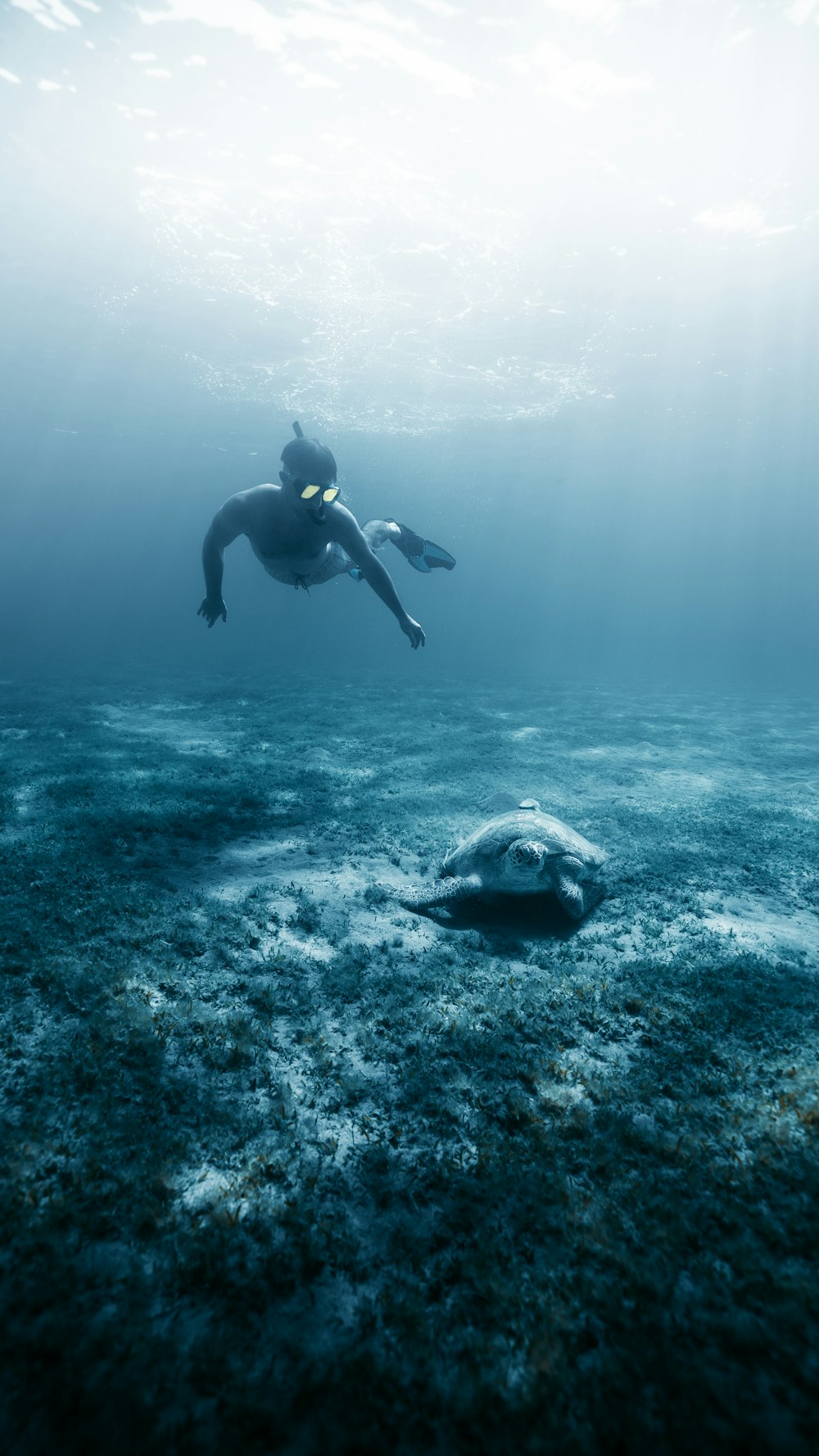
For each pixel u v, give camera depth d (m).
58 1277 2.13
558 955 4.71
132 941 4.51
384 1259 2.30
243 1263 2.25
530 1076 3.27
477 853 5.53
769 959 4.62
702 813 8.56
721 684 34.16
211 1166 2.71
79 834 6.60
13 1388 1.82
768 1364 1.89
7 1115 2.93
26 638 48.50
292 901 5.55
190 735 13.23
